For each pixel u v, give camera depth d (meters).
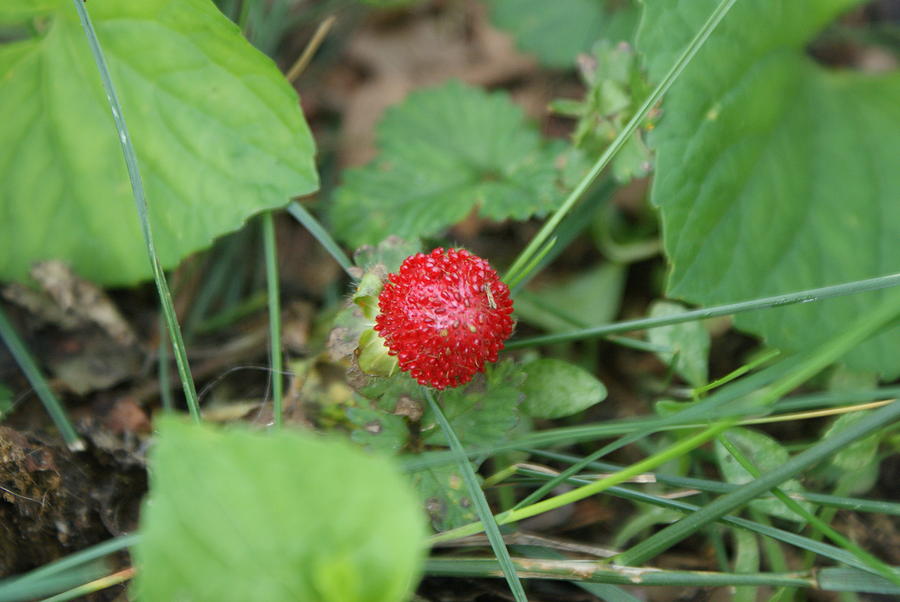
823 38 0.19
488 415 0.14
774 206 0.16
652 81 0.15
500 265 0.18
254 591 0.12
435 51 0.21
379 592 0.12
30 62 0.16
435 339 0.14
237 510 0.12
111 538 0.14
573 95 0.20
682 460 0.15
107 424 0.16
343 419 0.15
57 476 0.14
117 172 0.16
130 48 0.15
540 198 0.17
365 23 0.21
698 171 0.15
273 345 0.15
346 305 0.14
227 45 0.15
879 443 0.15
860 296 0.16
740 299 0.15
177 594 0.12
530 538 0.14
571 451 0.16
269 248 0.16
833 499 0.14
